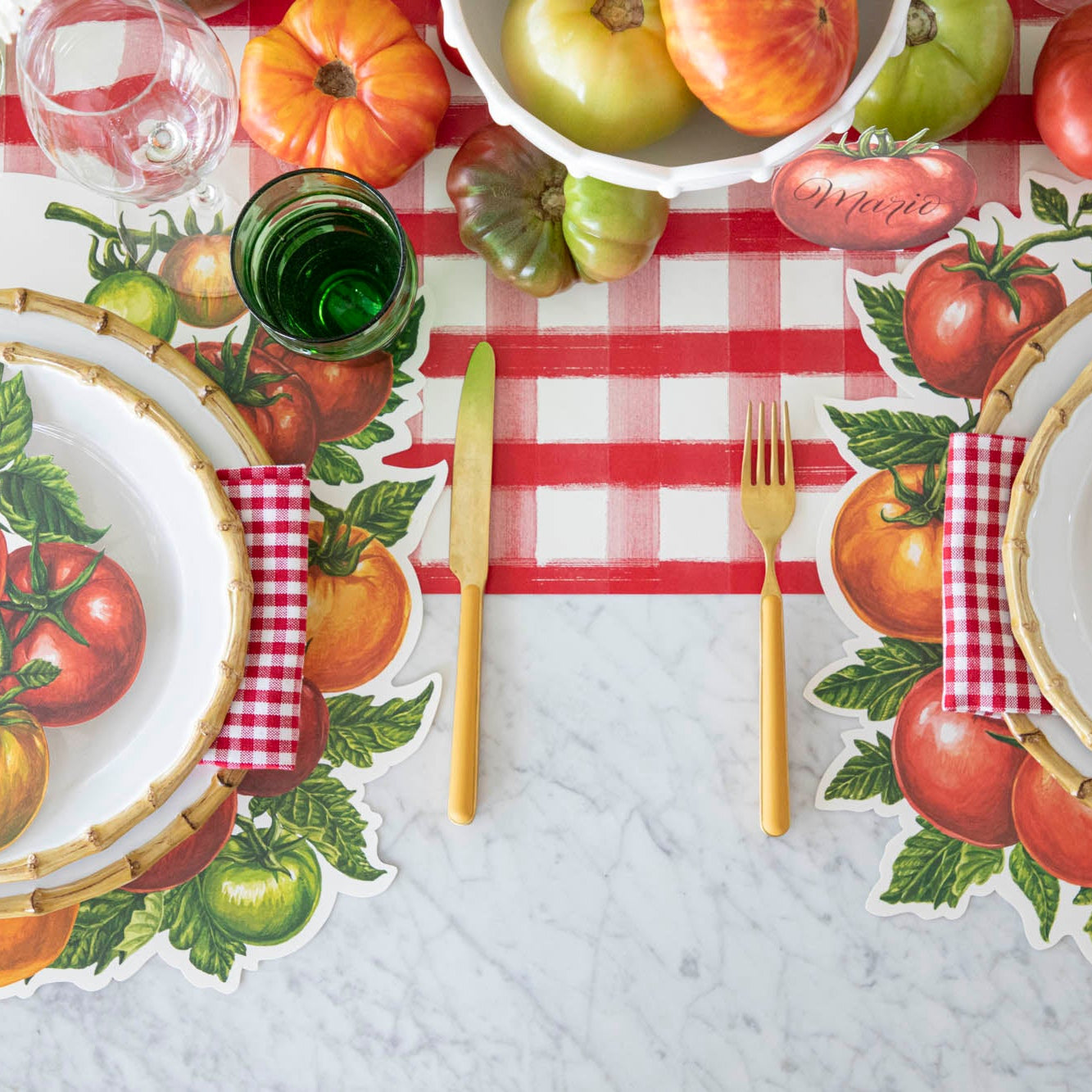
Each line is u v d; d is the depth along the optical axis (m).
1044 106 0.66
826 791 0.70
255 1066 0.70
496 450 0.71
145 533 0.68
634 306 0.72
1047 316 0.71
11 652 0.67
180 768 0.64
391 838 0.70
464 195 0.66
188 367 0.68
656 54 0.51
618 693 0.71
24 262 0.73
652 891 0.70
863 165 0.58
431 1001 0.70
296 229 0.66
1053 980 0.68
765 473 0.71
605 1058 0.69
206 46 0.61
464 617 0.69
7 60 0.72
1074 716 0.62
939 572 0.70
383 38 0.64
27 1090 0.69
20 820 0.65
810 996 0.69
